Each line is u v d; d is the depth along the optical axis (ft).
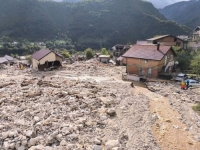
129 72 130.93
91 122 52.11
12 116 53.93
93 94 76.64
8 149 38.29
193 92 88.74
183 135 49.52
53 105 63.52
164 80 111.14
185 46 187.01
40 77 121.80
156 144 44.78
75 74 133.80
